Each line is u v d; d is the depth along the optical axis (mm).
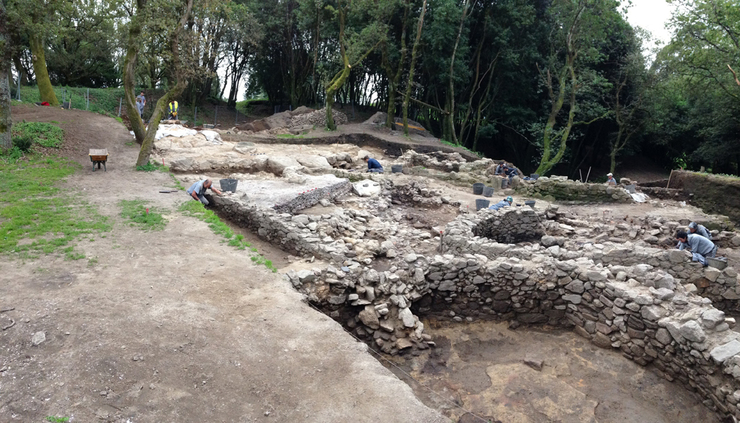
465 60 35156
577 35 29375
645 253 10414
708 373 6340
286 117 32500
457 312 9031
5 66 14805
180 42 15461
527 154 40625
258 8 38969
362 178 18266
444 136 34656
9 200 10648
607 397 6855
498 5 33312
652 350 7285
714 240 15500
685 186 23531
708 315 6699
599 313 8125
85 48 36406
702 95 30438
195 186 12359
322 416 4422
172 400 4457
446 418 4488
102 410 4238
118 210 10562
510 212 14586
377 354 7594
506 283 8836
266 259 9078
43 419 4059
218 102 44562
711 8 24000
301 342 5637
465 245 10398
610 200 19844
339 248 9266
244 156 19156
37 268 7059
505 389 7043
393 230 12391
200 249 8477
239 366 5078
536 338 8492
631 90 35406
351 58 31016
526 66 35719
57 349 5035
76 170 14555
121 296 6324
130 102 17094
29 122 18516
